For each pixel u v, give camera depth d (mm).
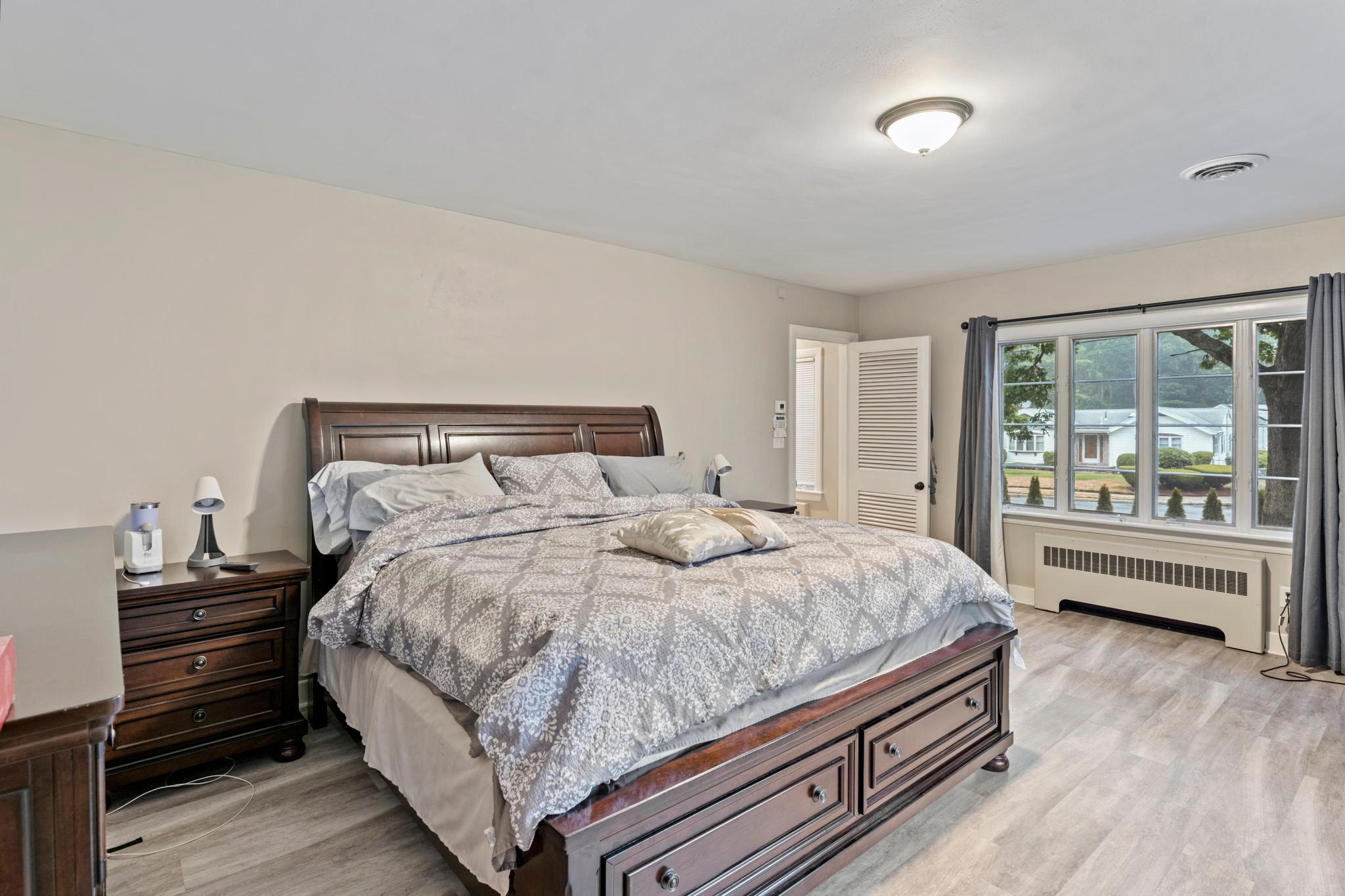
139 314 2736
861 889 1952
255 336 3010
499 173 3012
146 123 2510
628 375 4363
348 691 2594
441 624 1987
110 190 2664
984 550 5000
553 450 3826
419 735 2025
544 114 2424
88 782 927
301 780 2529
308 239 3135
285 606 2660
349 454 3154
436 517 2713
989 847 2141
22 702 897
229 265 2934
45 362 2551
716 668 1765
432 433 3406
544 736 1517
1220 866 2043
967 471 5109
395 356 3402
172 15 1820
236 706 2568
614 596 1864
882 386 5621
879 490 5668
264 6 1783
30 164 2506
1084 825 2256
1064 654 3855
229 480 2961
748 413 5109
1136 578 4367
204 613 2488
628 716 1578
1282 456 3949
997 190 3230
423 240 3477
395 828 2230
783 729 1830
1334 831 2207
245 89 2250
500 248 3750
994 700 2592
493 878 1623
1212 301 4039
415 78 2174
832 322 5770
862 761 2041
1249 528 4059
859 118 2459
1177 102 2324
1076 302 4676
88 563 1930
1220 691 3342
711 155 2805
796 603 2006
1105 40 1946
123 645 2340
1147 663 3725
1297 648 3670
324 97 2303
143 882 1953
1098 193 3266
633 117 2451
